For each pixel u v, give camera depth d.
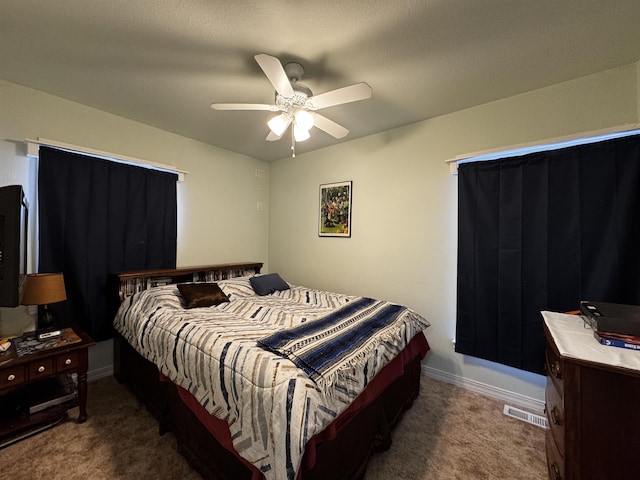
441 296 2.57
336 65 1.81
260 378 1.23
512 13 1.38
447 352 2.53
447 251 2.54
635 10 1.34
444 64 1.80
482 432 1.86
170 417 1.76
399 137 2.82
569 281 1.94
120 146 2.60
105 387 2.34
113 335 2.51
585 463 1.06
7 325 2.06
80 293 2.33
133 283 2.50
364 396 1.49
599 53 1.68
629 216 1.74
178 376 1.60
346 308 2.23
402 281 2.80
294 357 1.34
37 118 2.16
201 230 3.29
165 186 2.88
